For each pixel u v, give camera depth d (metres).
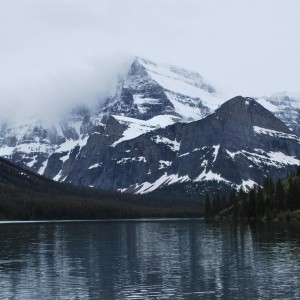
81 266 109.25
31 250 138.38
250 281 89.50
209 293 82.31
